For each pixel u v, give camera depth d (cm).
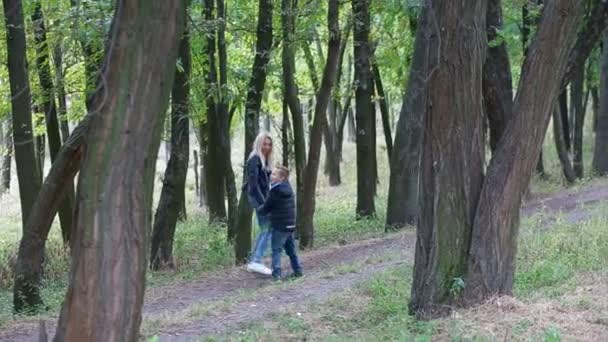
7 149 2823
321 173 3578
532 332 711
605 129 2366
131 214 534
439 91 805
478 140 820
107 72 528
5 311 1155
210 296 1171
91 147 530
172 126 1512
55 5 1517
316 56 2741
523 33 1880
